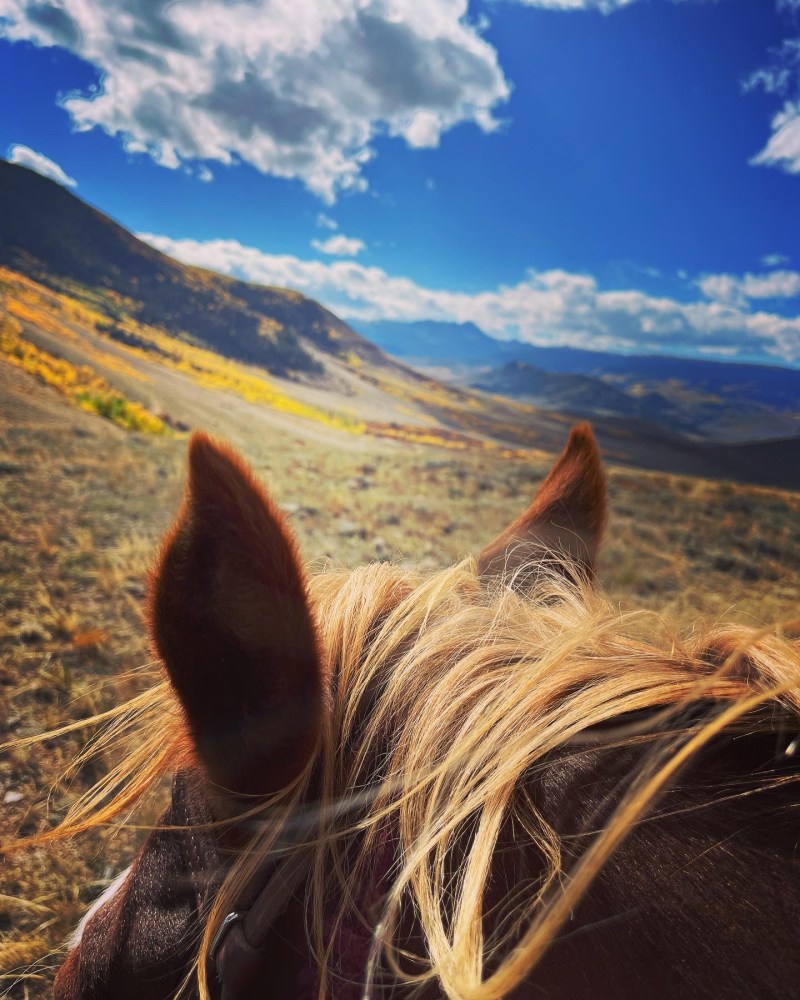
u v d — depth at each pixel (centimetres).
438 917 62
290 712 71
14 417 1423
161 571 67
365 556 848
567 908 52
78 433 1407
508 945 62
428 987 64
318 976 70
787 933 52
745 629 85
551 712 73
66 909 239
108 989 96
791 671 69
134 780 100
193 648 67
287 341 11875
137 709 109
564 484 136
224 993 74
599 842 54
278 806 74
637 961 54
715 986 51
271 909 73
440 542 991
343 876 71
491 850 64
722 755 65
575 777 67
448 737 75
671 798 62
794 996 49
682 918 55
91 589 550
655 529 1266
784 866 56
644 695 71
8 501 766
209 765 72
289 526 71
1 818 286
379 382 13962
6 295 4984
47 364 2620
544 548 126
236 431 2889
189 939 84
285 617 69
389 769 76
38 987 218
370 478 1647
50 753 329
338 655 88
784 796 61
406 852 68
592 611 101
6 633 446
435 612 96
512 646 87
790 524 1564
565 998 55
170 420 2581
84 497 846
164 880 91
